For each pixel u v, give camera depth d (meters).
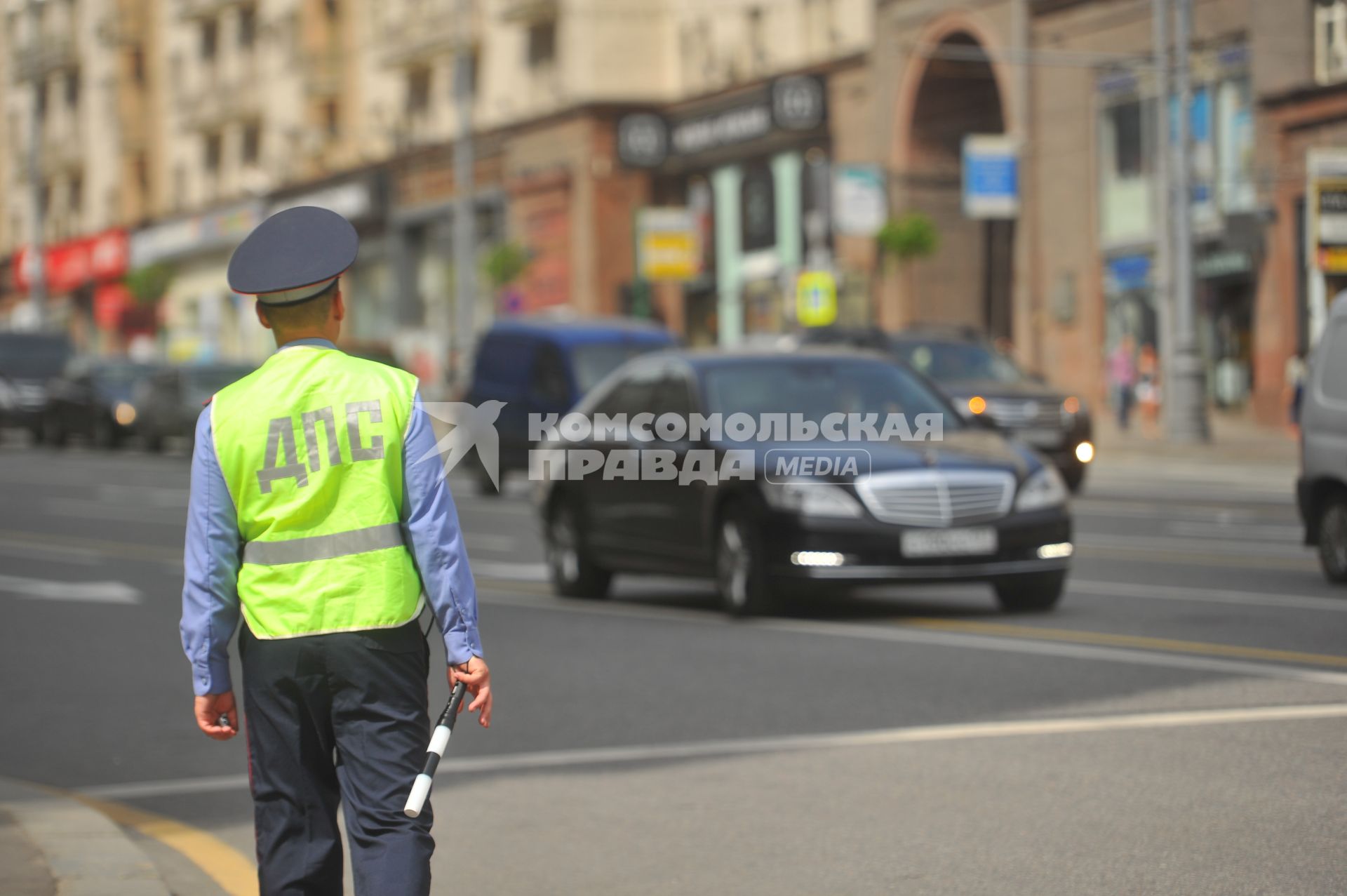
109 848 22.39
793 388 45.75
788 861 21.91
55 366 165.38
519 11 188.62
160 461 130.62
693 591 52.12
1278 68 119.56
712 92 171.00
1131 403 127.50
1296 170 118.69
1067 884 20.33
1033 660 35.84
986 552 41.81
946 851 21.98
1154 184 129.38
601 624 44.38
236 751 30.94
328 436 15.25
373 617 15.10
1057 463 81.25
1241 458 99.75
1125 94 131.38
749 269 171.50
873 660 36.88
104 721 33.81
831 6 160.00
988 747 27.91
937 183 152.12
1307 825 22.45
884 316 153.12
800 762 27.58
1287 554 54.16
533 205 191.25
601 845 23.08
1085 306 135.75
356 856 14.91
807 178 159.88
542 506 51.44
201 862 23.30
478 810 25.28
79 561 63.19
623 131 175.12
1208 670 33.81
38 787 27.62
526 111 194.38
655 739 29.92
